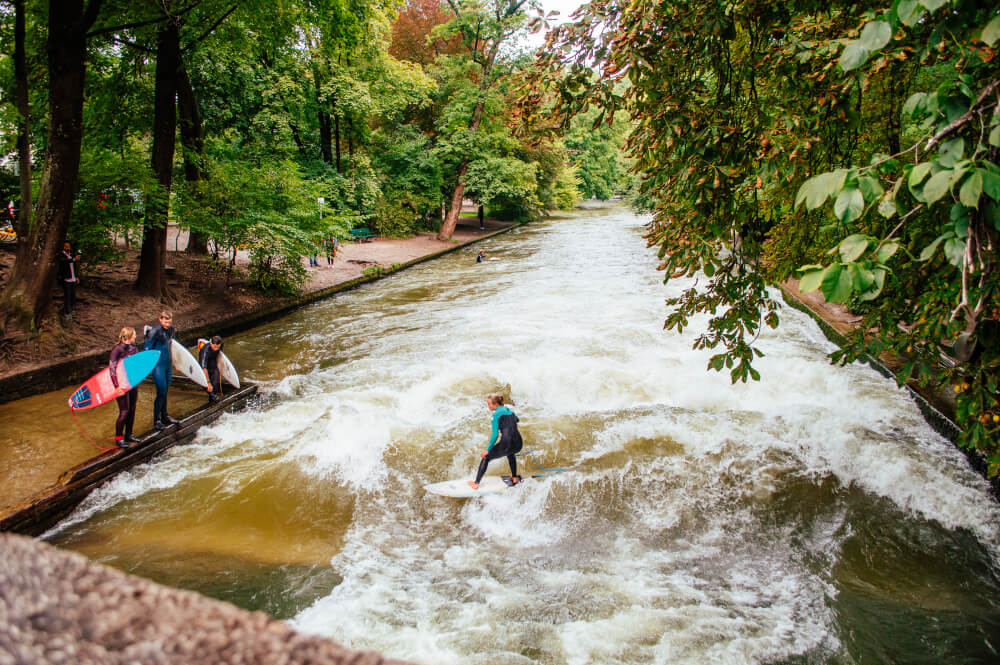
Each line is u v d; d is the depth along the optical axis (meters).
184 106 15.61
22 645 0.66
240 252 19.17
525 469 7.43
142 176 12.26
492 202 41.62
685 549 6.14
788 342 12.56
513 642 4.76
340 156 31.98
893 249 2.30
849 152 4.59
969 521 6.41
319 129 29.50
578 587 5.51
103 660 0.68
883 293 4.14
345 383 10.24
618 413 8.77
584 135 63.69
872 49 2.29
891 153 5.13
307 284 17.94
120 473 7.09
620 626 4.96
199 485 7.01
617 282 19.59
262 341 13.01
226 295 14.77
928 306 3.57
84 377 9.84
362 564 5.86
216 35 15.21
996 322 3.37
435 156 32.91
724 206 4.39
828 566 5.85
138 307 12.45
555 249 29.91
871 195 2.33
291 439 8.17
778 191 5.11
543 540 6.31
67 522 6.32
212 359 8.95
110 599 0.80
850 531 6.36
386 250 27.34
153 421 8.29
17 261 9.80
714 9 3.92
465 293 18.31
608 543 6.24
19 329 9.48
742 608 5.23
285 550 6.03
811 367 10.06
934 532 6.34
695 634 4.88
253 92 22.38
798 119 3.71
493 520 6.62
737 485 7.07
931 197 2.15
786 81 4.11
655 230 4.84
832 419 8.24
